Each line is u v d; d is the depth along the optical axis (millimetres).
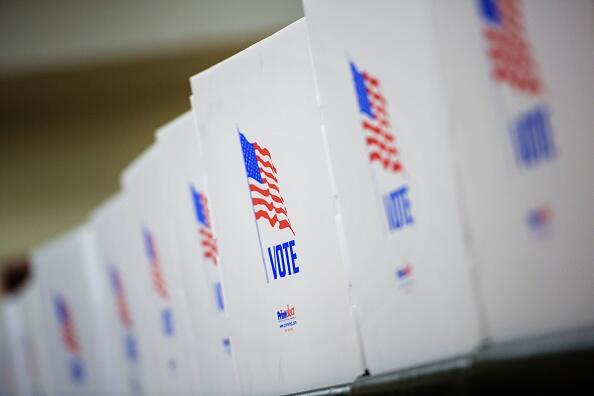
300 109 3076
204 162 3244
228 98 3182
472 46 2809
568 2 2771
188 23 7785
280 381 3148
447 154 2834
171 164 3438
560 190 2766
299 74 3074
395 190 2912
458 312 2850
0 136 9375
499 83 2793
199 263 3402
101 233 4016
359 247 2984
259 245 3166
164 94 8500
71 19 7879
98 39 7855
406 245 2908
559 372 2725
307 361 3109
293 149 3092
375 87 2924
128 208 3750
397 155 2902
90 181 9484
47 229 9609
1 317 6484
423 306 2896
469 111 2814
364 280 2982
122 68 8055
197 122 3244
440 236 2859
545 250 2771
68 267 4395
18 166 9547
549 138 2768
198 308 3432
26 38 7812
